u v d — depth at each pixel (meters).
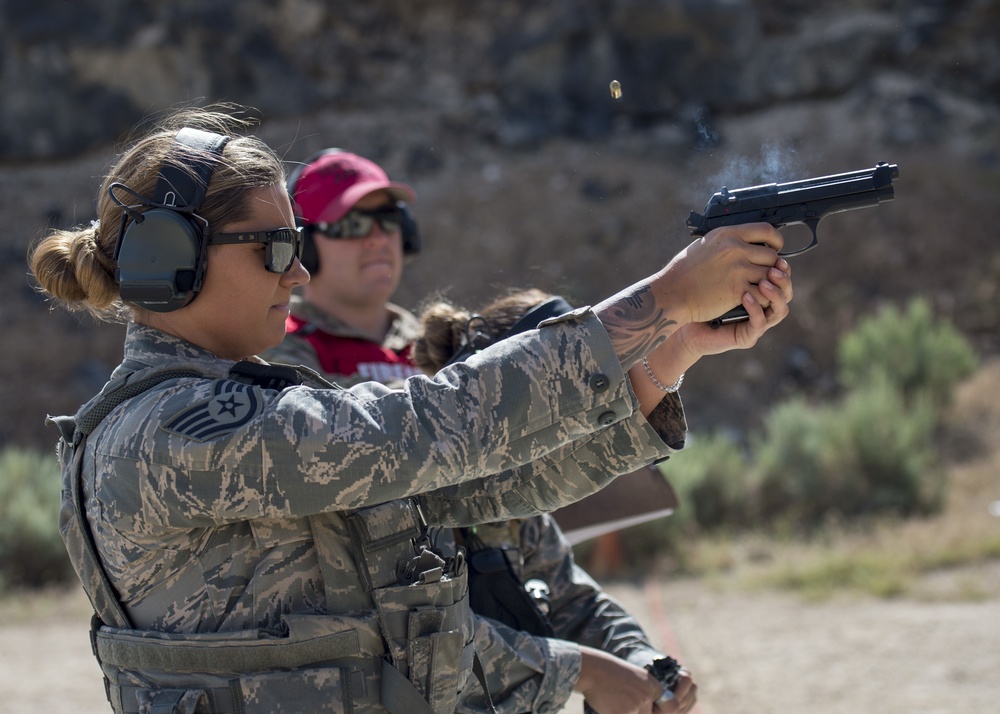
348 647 1.80
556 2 16.59
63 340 13.67
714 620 7.11
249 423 1.66
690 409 13.04
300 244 1.94
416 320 4.04
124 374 1.85
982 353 13.27
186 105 2.29
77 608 8.21
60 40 15.43
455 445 1.66
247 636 1.75
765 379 13.41
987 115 15.80
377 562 1.85
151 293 1.79
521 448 1.71
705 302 1.81
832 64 15.94
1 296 14.05
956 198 14.92
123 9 15.65
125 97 15.58
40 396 12.97
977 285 14.09
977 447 10.90
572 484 2.06
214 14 16.09
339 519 1.84
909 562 8.18
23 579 9.04
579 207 14.58
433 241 14.67
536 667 2.15
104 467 1.76
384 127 16.47
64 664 6.62
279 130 16.16
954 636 6.33
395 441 1.65
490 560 2.39
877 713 5.12
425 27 17.52
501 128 16.38
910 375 11.91
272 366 1.83
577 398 1.72
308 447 1.64
